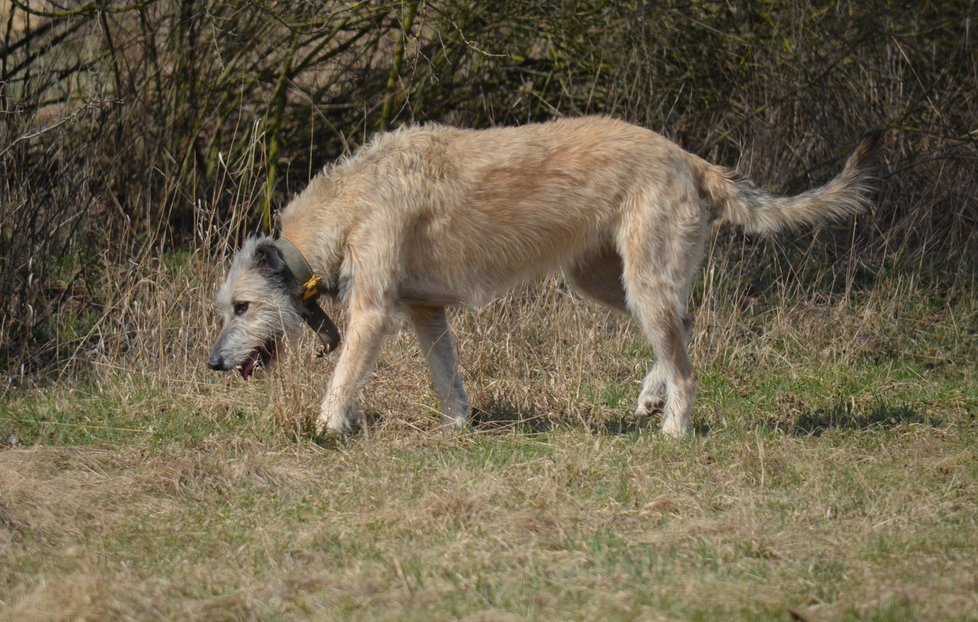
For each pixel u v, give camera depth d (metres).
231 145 24.08
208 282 20.14
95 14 22.03
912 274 23.14
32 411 17.02
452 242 16.02
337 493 13.30
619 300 17.44
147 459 14.69
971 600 9.85
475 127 25.97
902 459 14.95
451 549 11.29
